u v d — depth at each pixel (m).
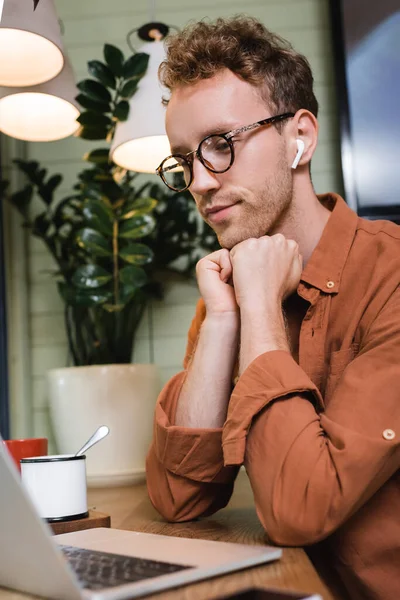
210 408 1.04
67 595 0.52
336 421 0.83
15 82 1.44
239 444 0.84
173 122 1.11
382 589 0.86
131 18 2.39
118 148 1.79
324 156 2.25
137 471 1.78
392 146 2.12
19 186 2.36
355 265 1.06
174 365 2.22
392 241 1.06
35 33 1.34
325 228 1.11
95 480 1.75
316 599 0.48
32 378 2.28
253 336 0.92
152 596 0.54
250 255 0.99
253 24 1.16
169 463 1.03
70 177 2.36
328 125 2.26
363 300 1.02
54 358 2.28
